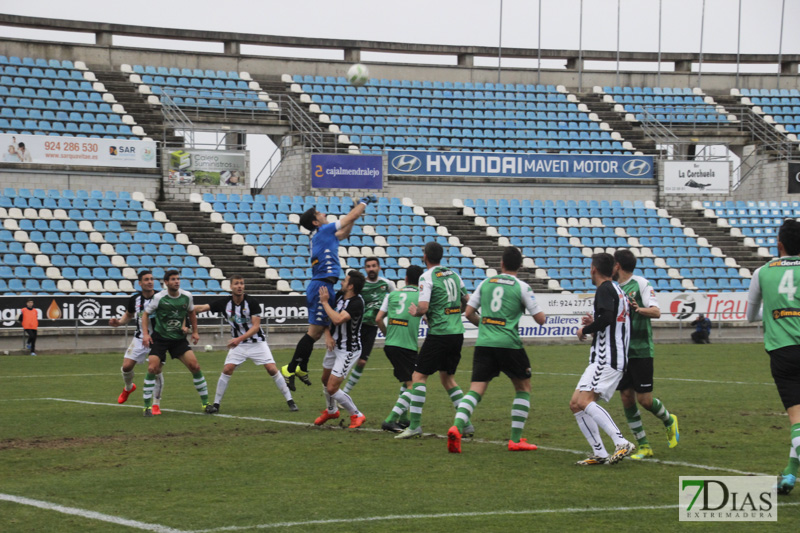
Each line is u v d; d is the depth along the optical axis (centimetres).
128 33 4006
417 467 920
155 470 903
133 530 670
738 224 3875
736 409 1391
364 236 3356
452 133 4041
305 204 3450
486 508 739
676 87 4662
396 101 4153
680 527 683
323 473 887
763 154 4200
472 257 3406
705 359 2372
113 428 1195
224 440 1097
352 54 4378
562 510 733
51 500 769
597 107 4394
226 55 4088
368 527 679
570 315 2989
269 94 3922
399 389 1703
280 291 3012
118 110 3572
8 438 1109
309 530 670
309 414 1352
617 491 804
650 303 977
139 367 2147
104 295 2630
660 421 1269
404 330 1226
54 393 1622
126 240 3034
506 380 1847
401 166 3706
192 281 2919
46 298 2544
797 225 833
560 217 3725
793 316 809
